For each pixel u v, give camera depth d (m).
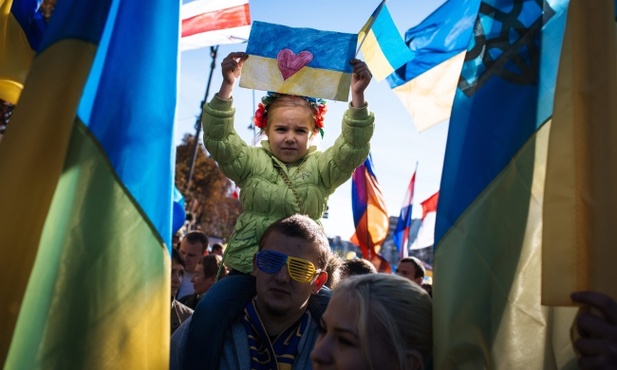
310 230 2.82
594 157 1.95
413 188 10.90
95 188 2.05
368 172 8.45
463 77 2.25
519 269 2.10
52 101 2.04
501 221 2.12
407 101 3.40
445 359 2.05
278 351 2.78
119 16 2.16
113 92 2.12
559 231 1.94
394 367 2.08
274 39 2.98
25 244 2.00
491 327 2.07
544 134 2.16
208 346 2.71
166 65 2.20
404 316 2.11
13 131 2.03
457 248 2.12
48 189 2.01
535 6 2.24
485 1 2.29
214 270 6.11
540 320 2.08
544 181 2.05
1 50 2.51
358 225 8.48
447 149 2.22
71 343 1.99
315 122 3.59
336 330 2.12
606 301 1.83
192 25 3.88
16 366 1.94
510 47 2.23
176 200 5.77
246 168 3.44
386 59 3.12
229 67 2.97
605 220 1.91
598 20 2.01
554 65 2.19
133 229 2.08
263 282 2.74
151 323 2.08
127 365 2.03
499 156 2.16
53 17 2.13
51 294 1.98
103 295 2.03
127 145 2.11
